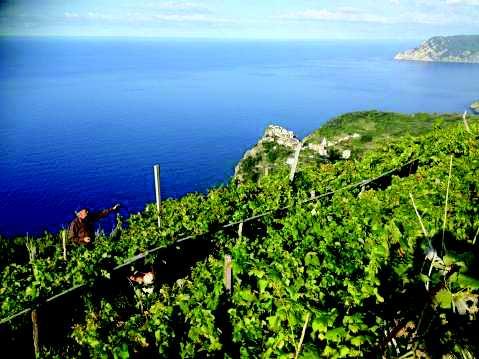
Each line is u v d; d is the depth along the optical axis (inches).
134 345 299.7
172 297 406.0
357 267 343.0
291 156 3961.6
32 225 5344.5
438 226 364.5
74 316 414.9
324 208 559.5
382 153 980.6
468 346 267.0
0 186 6870.1
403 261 313.3
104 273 430.6
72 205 6117.1
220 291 335.6
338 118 5162.4
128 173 7849.4
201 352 296.8
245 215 593.9
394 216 460.1
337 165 914.1
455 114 4672.7
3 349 371.6
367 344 250.2
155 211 626.5
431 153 858.8
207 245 554.6
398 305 297.3
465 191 530.9
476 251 287.0
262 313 316.2
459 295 243.1
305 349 230.1
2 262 635.5
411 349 271.3
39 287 406.3
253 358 273.4
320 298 293.4
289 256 368.8
